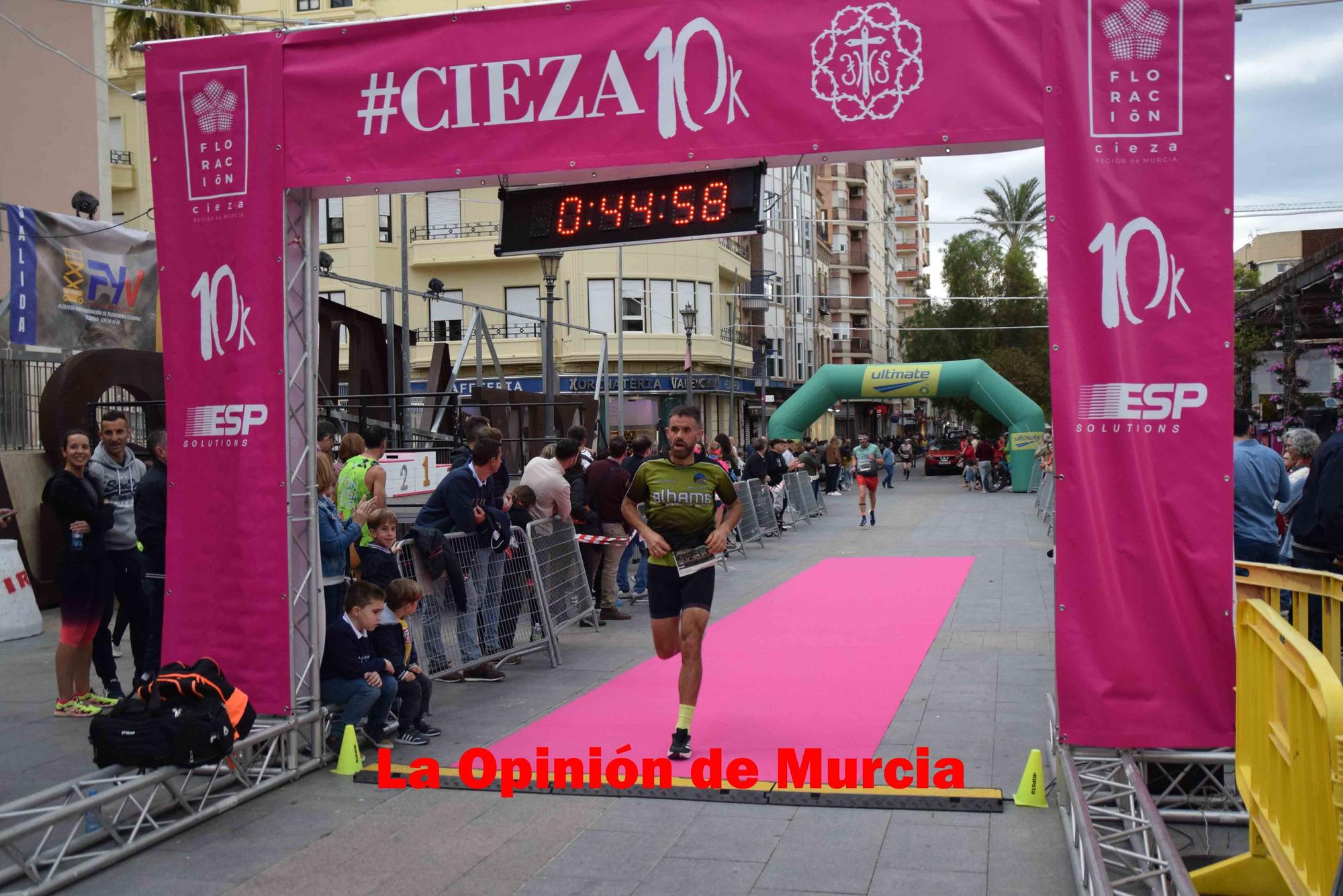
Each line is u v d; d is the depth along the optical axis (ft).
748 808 16.65
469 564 25.79
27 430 41.42
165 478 22.89
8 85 56.29
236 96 19.72
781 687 24.72
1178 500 16.15
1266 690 12.48
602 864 14.60
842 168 226.17
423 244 117.80
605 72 18.45
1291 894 13.26
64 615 23.24
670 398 122.11
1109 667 16.16
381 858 15.05
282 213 19.47
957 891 13.43
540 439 53.78
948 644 29.60
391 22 19.19
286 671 19.15
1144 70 16.42
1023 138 16.92
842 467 123.65
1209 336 16.19
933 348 173.37
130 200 109.60
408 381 50.03
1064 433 16.34
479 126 18.92
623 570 40.24
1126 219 16.33
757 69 17.89
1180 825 16.25
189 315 19.95
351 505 25.98
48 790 15.34
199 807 17.06
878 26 17.38
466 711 23.18
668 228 18.88
